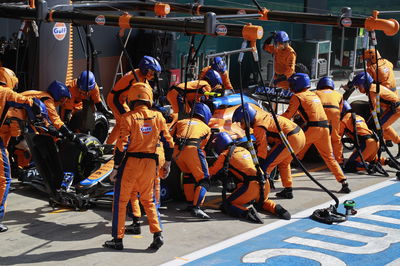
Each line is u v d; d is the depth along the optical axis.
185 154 8.22
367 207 8.83
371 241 7.49
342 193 9.52
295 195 9.38
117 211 6.96
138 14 13.66
